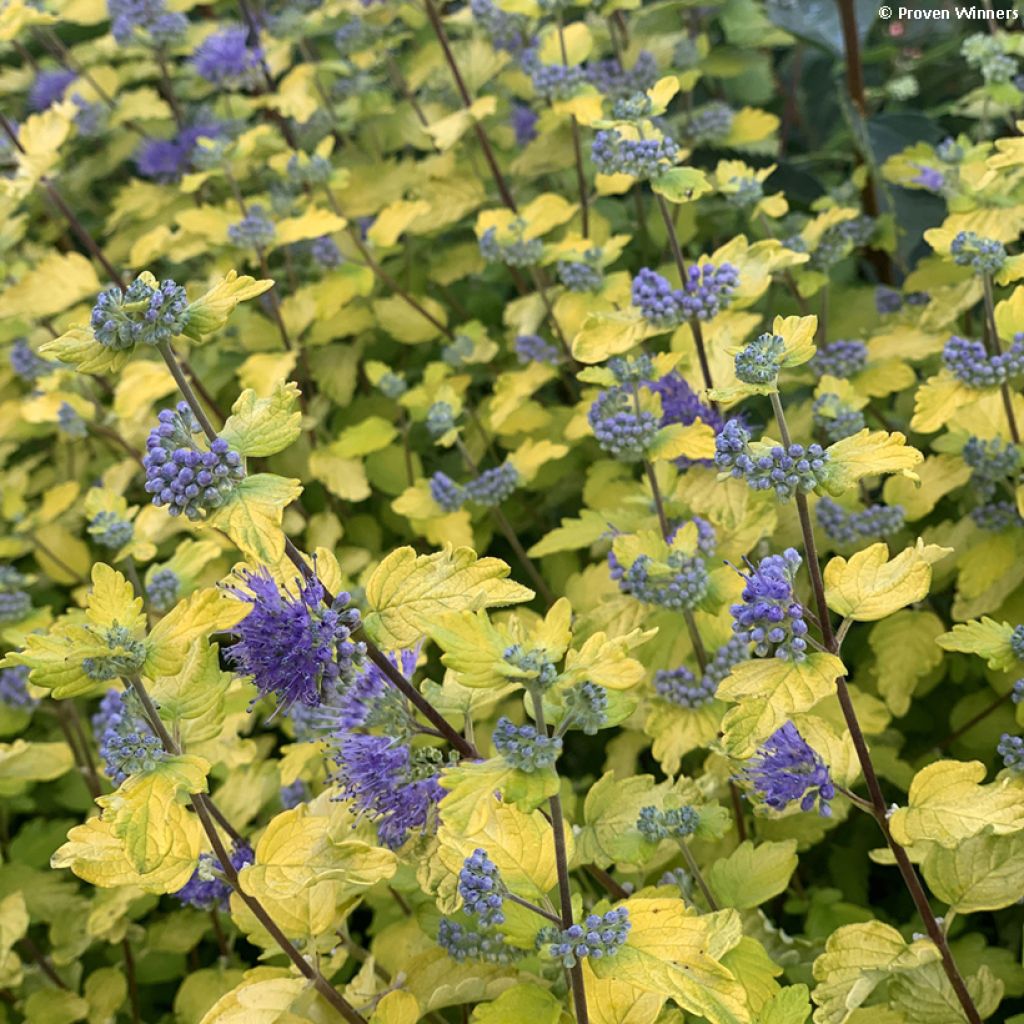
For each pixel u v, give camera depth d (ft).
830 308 2.44
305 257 2.95
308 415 2.55
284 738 2.30
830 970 1.46
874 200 2.70
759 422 2.37
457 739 1.42
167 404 2.80
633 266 2.77
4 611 2.28
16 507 2.51
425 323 2.60
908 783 1.93
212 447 1.22
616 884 1.65
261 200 2.68
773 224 2.52
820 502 1.97
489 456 2.61
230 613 1.22
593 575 2.07
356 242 2.56
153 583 1.95
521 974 1.49
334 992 1.44
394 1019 1.42
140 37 3.03
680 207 2.57
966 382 1.71
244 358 2.77
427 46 2.79
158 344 1.25
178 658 1.22
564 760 2.23
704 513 1.83
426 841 1.46
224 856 1.37
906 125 2.62
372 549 2.49
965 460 1.90
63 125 2.50
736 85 3.10
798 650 1.28
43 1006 1.96
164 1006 2.21
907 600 1.29
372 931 1.83
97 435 2.85
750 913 1.67
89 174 3.22
